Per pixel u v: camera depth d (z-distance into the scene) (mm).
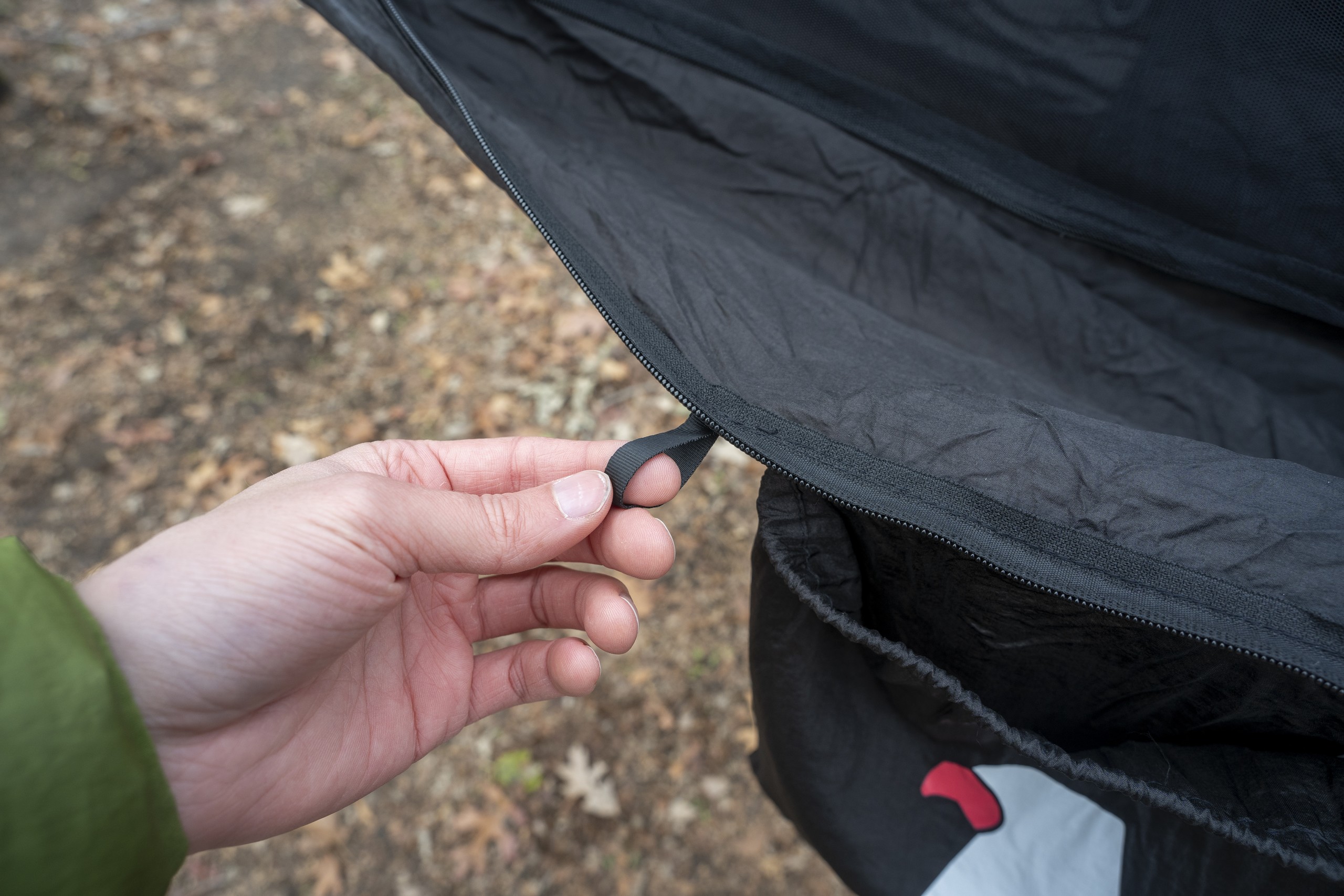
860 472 197
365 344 655
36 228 726
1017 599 200
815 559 210
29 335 662
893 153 253
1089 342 250
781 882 446
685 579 533
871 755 238
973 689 224
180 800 210
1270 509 188
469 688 257
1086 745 225
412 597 253
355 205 747
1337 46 207
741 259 231
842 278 257
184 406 628
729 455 577
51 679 170
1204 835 216
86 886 173
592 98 265
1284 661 176
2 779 166
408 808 471
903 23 238
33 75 832
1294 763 194
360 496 212
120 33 891
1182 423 243
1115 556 188
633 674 505
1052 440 197
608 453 257
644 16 255
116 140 791
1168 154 230
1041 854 232
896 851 241
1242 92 218
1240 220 229
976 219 253
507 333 652
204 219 736
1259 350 242
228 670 205
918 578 211
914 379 210
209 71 861
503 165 215
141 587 198
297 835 465
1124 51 224
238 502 213
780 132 257
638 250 221
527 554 224
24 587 173
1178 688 200
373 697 242
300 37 900
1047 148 240
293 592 207
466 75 256
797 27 246
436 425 606
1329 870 177
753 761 281
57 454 605
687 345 210
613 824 463
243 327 668
